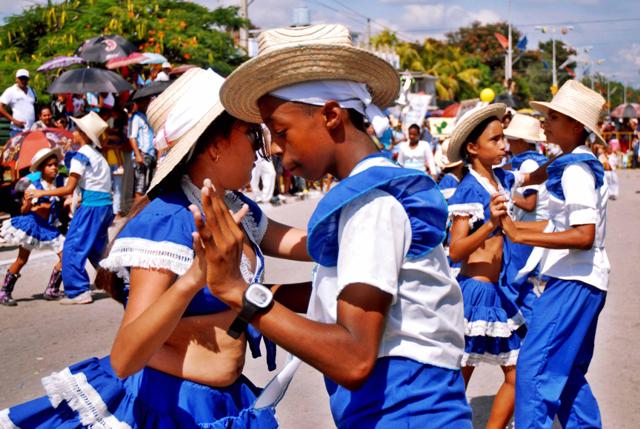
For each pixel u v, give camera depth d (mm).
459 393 2320
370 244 2064
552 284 4098
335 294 2199
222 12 21109
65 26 18609
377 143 2336
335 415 2365
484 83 70500
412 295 2191
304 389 5578
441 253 2293
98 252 8227
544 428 3990
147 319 2250
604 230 4113
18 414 2510
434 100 59844
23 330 7082
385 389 2215
